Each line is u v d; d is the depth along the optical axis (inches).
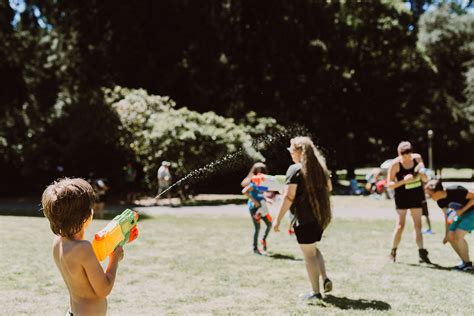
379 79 1428.4
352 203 815.1
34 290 258.7
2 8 967.6
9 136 1026.7
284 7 1101.1
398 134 1551.4
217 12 1054.4
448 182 1397.6
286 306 230.8
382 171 941.8
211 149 849.5
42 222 558.9
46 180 1079.0
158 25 1018.1
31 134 1016.2
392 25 1391.5
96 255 123.1
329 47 1227.9
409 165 326.6
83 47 1071.0
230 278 286.2
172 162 851.4
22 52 1072.8
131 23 1006.4
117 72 1059.3
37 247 385.4
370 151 1612.9
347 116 1418.6
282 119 1154.0
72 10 1040.8
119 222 126.2
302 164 237.0
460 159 1952.5
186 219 601.3
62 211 119.0
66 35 1094.4
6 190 1067.9
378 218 594.2
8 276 287.6
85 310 122.3
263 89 1141.1
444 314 217.2
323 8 1172.5
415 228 329.7
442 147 1675.7
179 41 1026.1
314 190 235.5
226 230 495.5
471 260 334.0
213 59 1051.9
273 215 614.9
